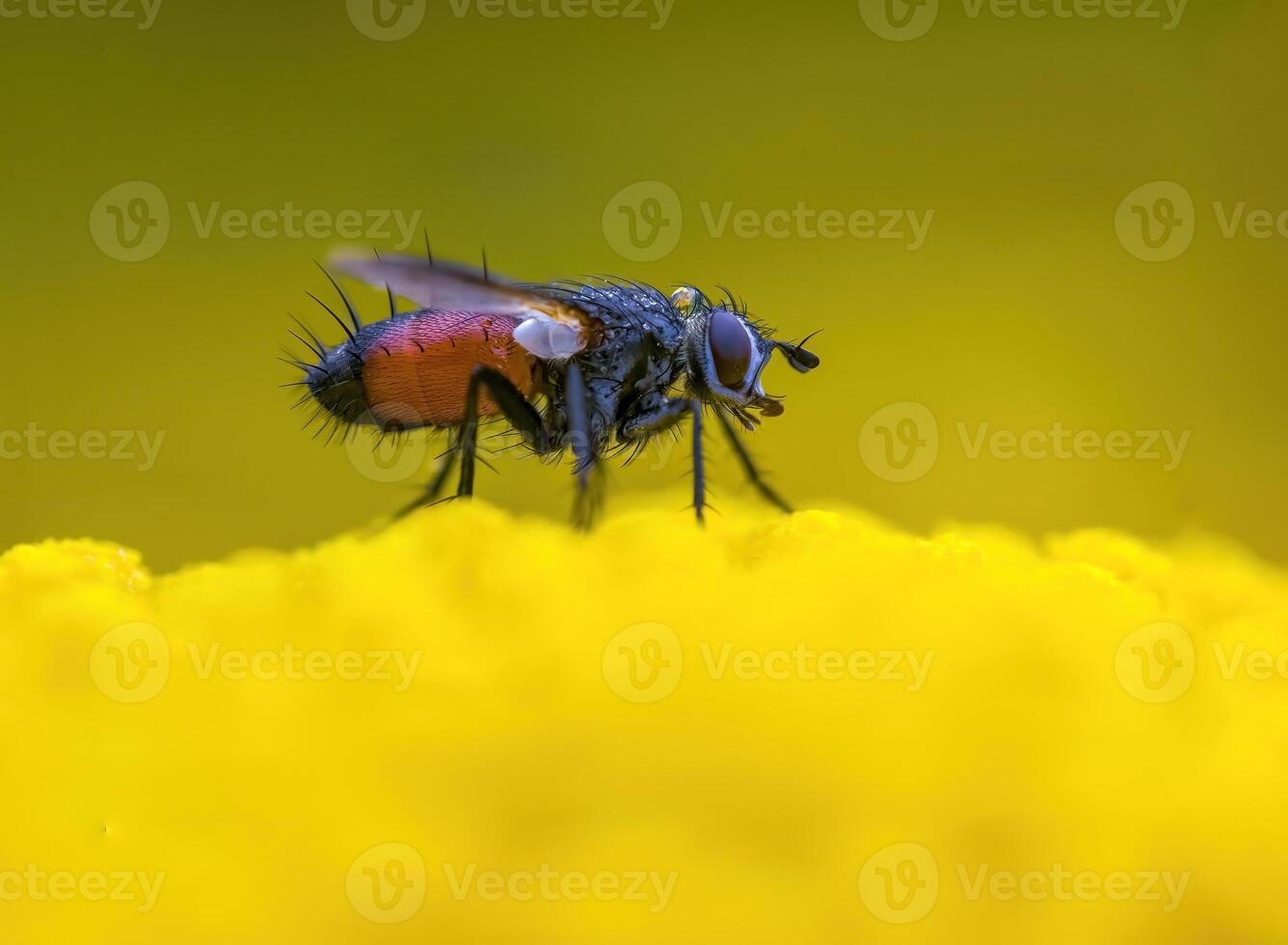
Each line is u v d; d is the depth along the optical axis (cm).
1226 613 6
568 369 7
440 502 7
